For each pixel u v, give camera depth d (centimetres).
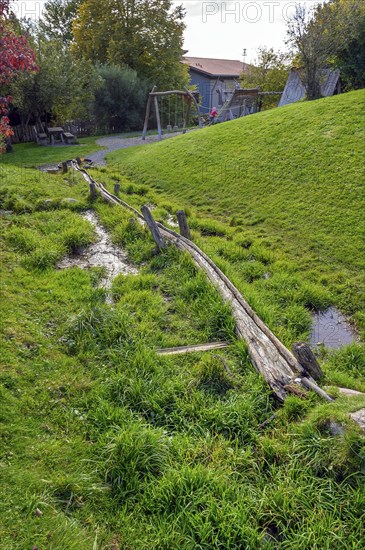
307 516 292
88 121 2983
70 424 367
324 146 1155
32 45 2228
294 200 991
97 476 319
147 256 750
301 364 427
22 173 1321
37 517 277
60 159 1766
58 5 4394
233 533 276
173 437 356
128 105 3069
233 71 4653
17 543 257
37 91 2295
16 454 324
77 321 510
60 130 2358
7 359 428
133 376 430
